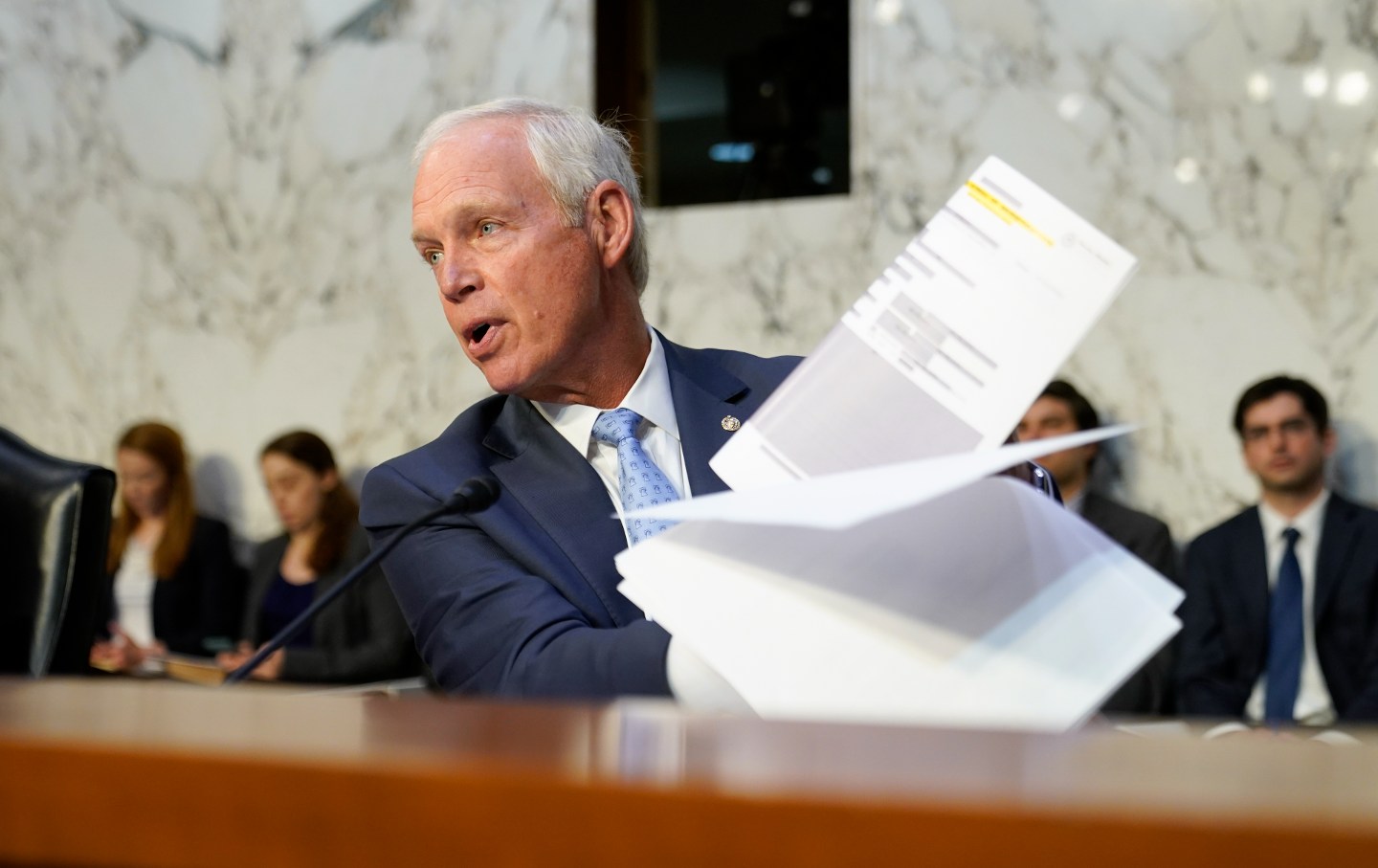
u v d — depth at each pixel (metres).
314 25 5.28
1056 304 1.18
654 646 1.20
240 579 4.90
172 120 5.49
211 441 5.39
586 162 1.67
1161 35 4.12
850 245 4.47
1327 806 0.38
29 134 5.68
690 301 4.67
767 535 1.03
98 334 5.57
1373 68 3.91
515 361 1.63
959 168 4.34
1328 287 3.94
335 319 5.23
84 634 1.53
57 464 1.57
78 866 0.48
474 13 5.03
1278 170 4.00
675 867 0.41
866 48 4.46
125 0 5.55
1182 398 4.08
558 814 0.43
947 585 0.99
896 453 1.15
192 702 0.61
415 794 0.44
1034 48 4.25
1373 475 3.87
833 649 0.96
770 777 0.43
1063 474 3.67
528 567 1.53
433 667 1.55
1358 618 3.35
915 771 0.44
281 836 0.46
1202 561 3.57
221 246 5.41
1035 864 0.38
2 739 0.49
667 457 1.70
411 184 5.12
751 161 4.68
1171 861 0.37
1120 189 4.16
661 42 4.81
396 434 5.12
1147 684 3.45
